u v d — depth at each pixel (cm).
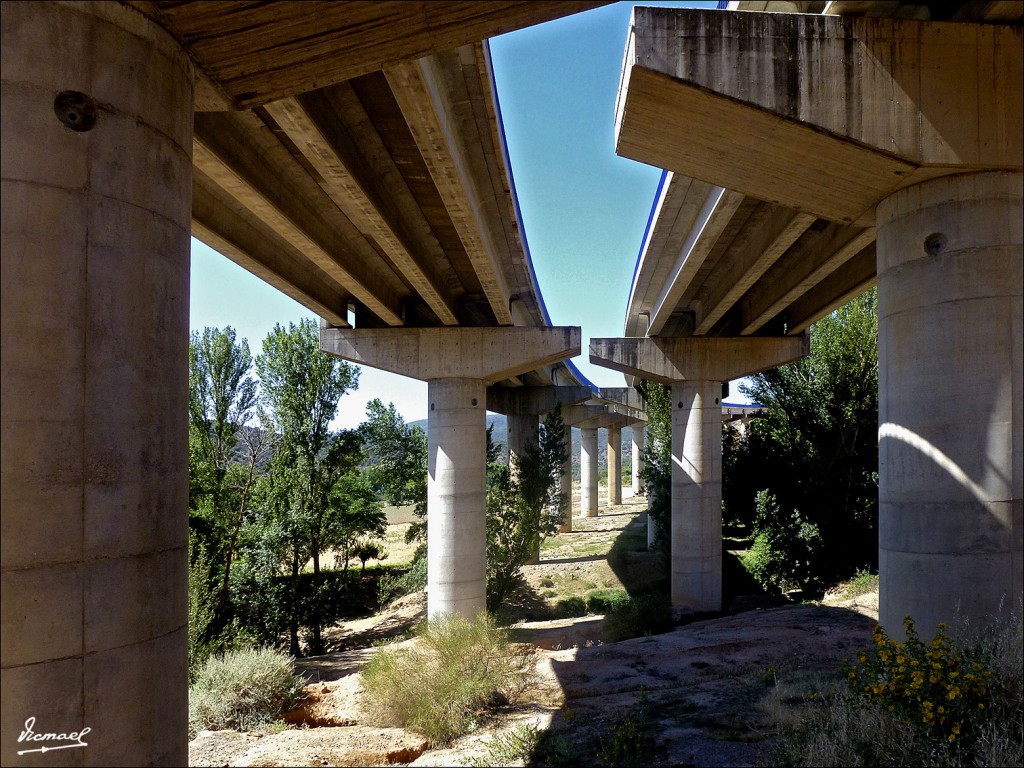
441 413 2314
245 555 2767
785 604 2666
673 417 2848
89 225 534
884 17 936
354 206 1357
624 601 2898
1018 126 916
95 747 515
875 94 920
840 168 968
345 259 1741
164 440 583
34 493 498
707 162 1064
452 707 1197
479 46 970
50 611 498
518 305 2688
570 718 1154
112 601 530
